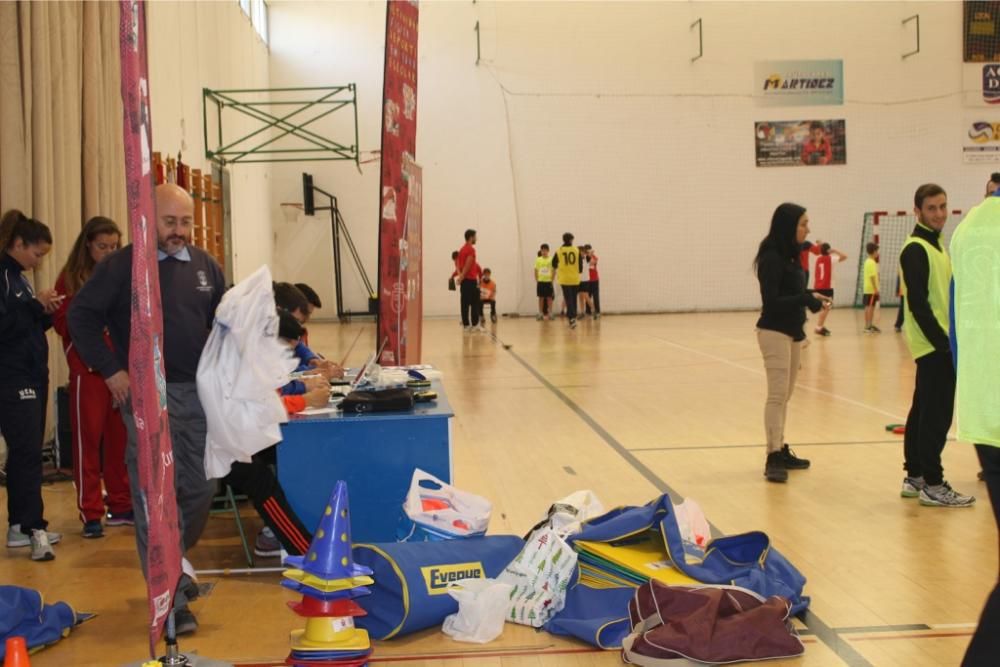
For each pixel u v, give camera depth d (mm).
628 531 3842
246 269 17031
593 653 3355
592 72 20844
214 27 14242
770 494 5480
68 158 7578
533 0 20703
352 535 4340
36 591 3516
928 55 21062
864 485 5652
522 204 20922
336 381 5500
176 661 2955
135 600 3979
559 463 6391
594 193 21016
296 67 20188
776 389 5832
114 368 3441
